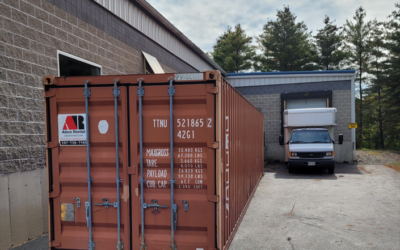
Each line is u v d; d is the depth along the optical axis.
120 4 8.49
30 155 5.46
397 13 29.94
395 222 6.42
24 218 5.33
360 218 6.73
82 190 3.94
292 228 6.11
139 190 3.85
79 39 6.86
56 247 3.96
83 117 3.92
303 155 13.45
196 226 3.77
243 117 6.88
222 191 4.09
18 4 5.27
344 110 17.41
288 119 14.88
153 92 3.81
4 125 4.98
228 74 18.97
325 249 5.04
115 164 3.89
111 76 3.88
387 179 11.74
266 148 18.41
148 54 10.06
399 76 28.52
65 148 3.97
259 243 5.30
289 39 34.81
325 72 17.66
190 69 14.01
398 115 30.05
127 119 3.84
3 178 4.95
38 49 5.69
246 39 39.09
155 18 10.44
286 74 18.23
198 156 3.78
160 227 3.82
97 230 3.91
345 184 10.92
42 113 5.73
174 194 3.81
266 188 10.41
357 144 29.31
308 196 9.02
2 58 4.97
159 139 3.81
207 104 3.74
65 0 6.43
